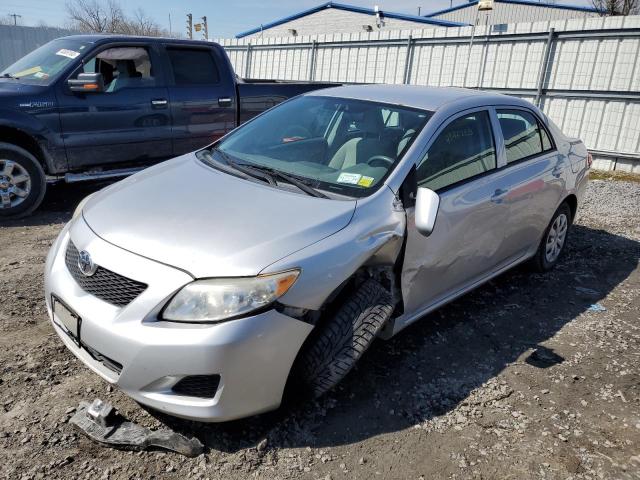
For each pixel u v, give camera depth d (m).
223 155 3.56
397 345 3.44
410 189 3.02
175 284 2.25
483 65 11.78
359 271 2.76
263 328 2.25
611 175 9.77
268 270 2.30
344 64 14.59
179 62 6.46
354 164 3.15
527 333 3.76
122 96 5.96
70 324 2.48
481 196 3.50
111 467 2.27
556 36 10.52
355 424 2.67
